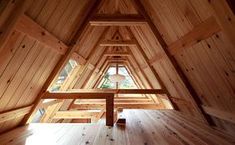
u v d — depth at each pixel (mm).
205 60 2557
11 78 2420
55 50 2996
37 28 2324
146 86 8039
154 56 4539
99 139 2777
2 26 1646
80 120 7844
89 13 3385
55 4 2451
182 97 4332
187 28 2652
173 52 3305
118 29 6602
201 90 3215
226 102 2738
